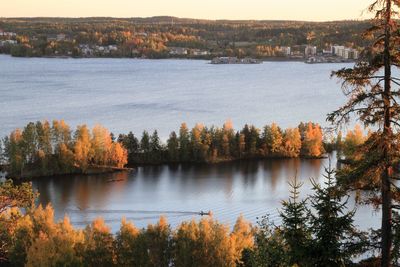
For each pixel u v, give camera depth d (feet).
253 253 140.36
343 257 113.09
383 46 105.81
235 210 469.98
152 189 547.08
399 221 110.42
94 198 511.40
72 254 243.60
